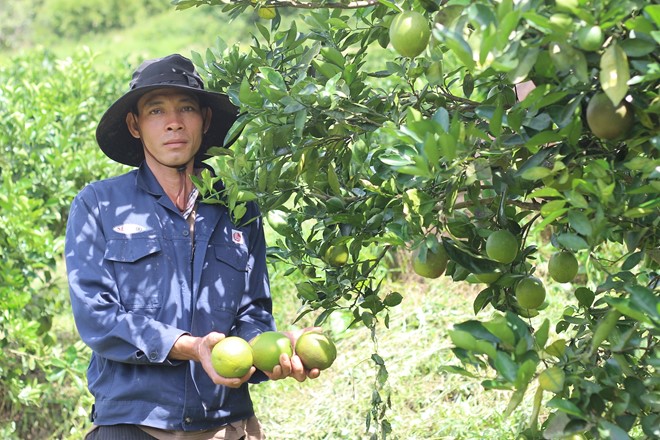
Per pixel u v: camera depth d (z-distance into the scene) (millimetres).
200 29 26875
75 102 6477
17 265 5305
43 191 5805
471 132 2086
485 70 1967
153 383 2805
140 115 2994
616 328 2215
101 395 2873
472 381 4883
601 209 2020
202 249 2936
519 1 1896
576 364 2250
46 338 5402
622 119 1945
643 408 2205
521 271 2449
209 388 2840
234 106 3078
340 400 4969
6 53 28297
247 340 2936
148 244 2895
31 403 5297
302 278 6164
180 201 3021
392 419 4637
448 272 2594
